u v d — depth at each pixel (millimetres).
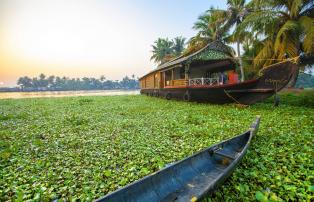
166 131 6652
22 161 4258
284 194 2855
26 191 3053
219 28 24312
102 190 3092
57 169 3863
